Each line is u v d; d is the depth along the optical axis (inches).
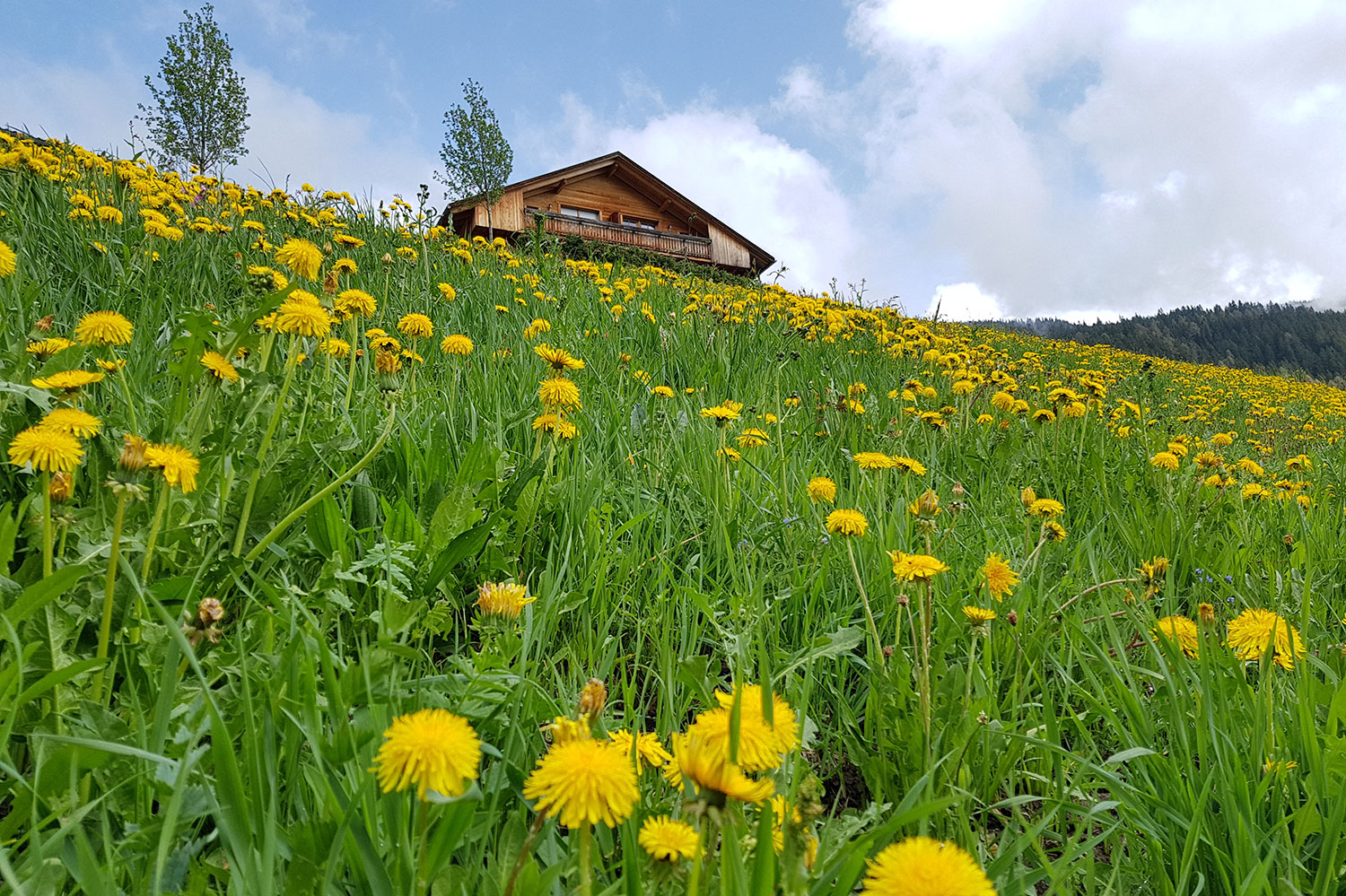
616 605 77.1
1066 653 74.1
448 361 145.6
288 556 65.0
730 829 28.4
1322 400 611.5
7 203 162.7
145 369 92.9
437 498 80.4
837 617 78.3
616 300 256.7
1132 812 48.5
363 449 85.5
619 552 86.2
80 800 37.9
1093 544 112.7
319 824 35.7
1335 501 164.6
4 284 108.2
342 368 119.1
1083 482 146.3
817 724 63.1
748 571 83.3
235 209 230.7
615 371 165.9
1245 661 59.4
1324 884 42.1
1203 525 129.7
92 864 30.0
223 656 46.9
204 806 36.5
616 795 27.1
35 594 40.3
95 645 47.2
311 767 40.8
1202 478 137.1
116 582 48.0
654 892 33.8
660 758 40.3
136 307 139.9
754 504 104.0
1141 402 265.9
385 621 53.6
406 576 67.8
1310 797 46.4
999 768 56.6
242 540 60.6
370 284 191.0
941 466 147.6
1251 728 55.6
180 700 45.3
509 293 230.1
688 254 1218.0
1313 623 74.8
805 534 98.9
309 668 43.2
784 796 37.6
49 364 64.9
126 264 149.9
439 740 26.6
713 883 32.4
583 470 102.8
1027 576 87.4
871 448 153.9
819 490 91.8
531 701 50.5
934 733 55.4
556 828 44.8
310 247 77.3
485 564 77.3
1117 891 47.1
